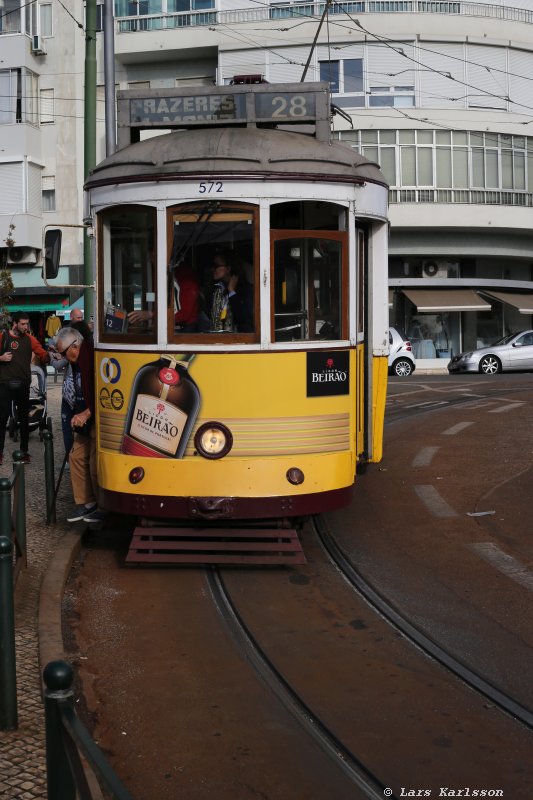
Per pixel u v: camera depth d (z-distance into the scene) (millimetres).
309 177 7297
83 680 5410
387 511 9797
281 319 7316
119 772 4340
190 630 6293
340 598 7000
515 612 6633
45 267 8758
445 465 12141
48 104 38188
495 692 5223
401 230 38500
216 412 7219
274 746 4594
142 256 7422
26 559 7441
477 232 38906
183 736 4707
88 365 8172
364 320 8625
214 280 7273
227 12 37969
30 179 37469
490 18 37906
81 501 8625
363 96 37594
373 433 8766
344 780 4254
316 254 7465
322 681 5426
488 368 31734
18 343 11844
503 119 38250
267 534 7395
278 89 7734
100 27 38344
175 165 7211
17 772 4129
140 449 7398
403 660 5770
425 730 4773
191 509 7191
